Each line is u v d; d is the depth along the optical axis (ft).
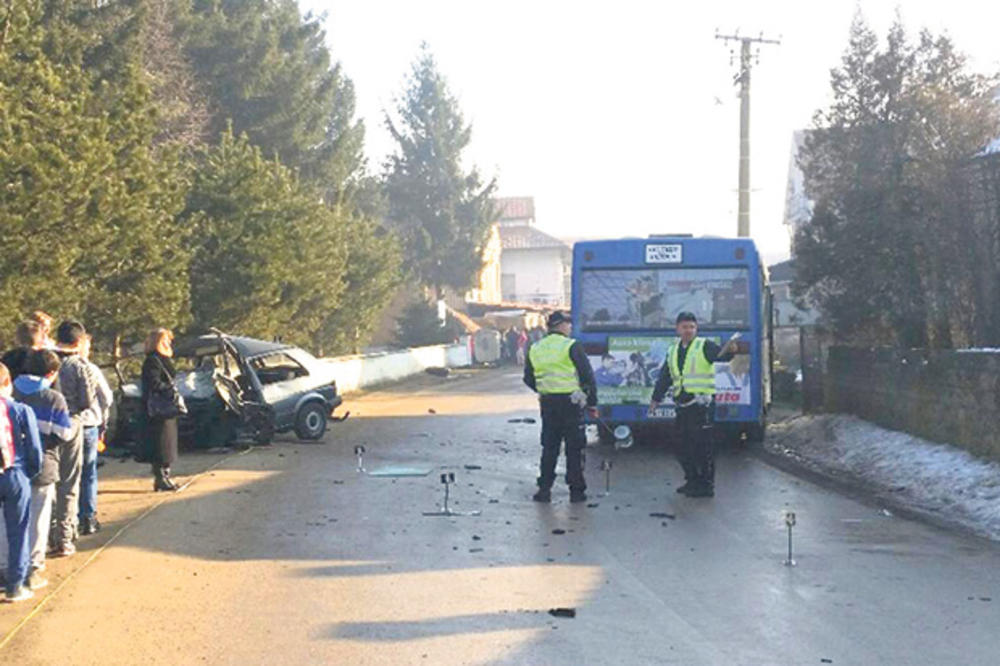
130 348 67.00
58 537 29.32
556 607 24.59
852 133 62.13
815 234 64.39
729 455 54.75
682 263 53.98
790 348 112.68
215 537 32.19
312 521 34.81
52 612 24.11
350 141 155.22
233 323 80.84
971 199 54.34
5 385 24.47
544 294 291.38
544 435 39.32
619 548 31.07
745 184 118.11
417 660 20.85
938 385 47.65
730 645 21.83
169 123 117.08
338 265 104.78
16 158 45.70
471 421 71.36
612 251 54.29
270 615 23.95
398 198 214.90
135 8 98.78
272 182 89.20
